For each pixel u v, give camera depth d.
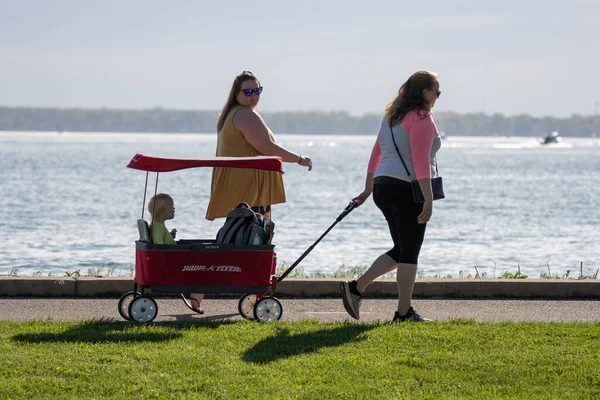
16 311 24.25
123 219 100.00
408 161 22.53
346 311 24.98
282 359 18.44
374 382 16.92
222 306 25.41
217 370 17.50
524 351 19.45
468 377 17.42
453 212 120.19
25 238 78.38
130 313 22.19
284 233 86.56
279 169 22.89
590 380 17.31
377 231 89.62
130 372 17.25
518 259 67.56
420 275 47.47
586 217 113.19
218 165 22.62
